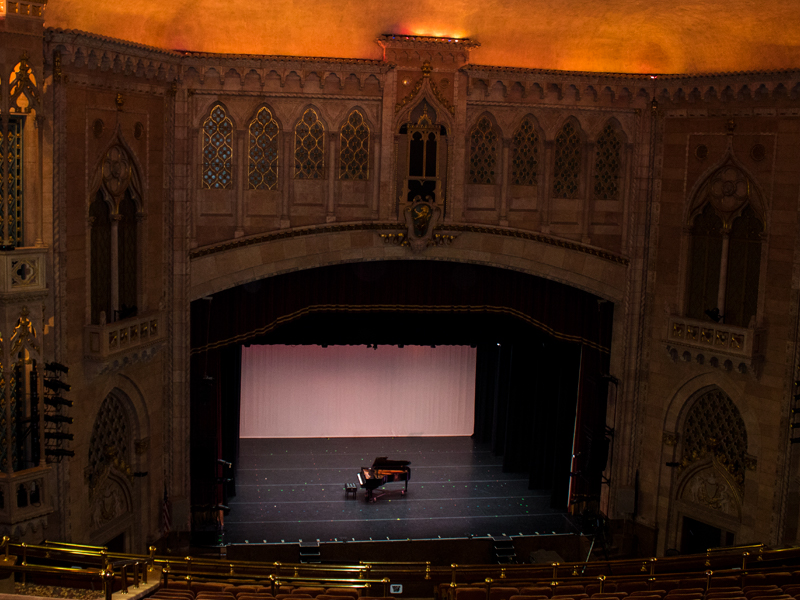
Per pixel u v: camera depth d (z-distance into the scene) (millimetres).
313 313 30141
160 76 24766
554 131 28266
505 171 28188
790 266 25250
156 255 25453
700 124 27344
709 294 27781
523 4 26188
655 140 28438
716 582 17953
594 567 21188
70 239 21328
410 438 41562
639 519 30047
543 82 27594
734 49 26906
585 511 30703
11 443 19359
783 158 25250
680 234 28219
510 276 30453
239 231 26766
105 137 22531
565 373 32750
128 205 24328
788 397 25391
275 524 30375
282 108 26547
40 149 20047
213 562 18234
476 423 41594
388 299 29859
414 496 33781
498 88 27656
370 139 27312
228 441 32719
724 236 27031
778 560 20406
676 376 28625
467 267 30219
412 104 27000
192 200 26312
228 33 26328
